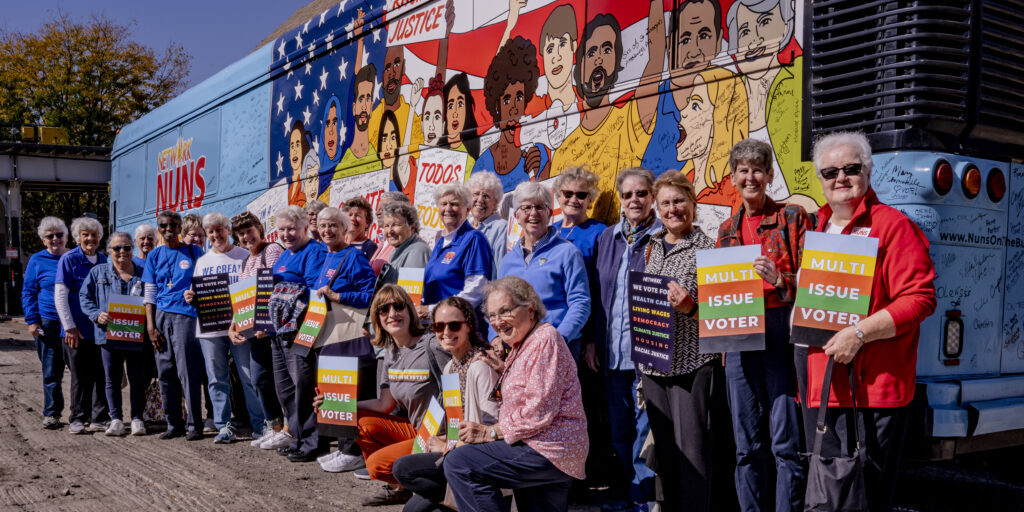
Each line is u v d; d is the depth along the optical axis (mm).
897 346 2861
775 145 3584
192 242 7047
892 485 2971
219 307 6488
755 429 3457
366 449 4699
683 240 3756
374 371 5398
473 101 5305
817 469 2852
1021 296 3699
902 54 3266
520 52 4930
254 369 6316
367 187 6398
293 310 5602
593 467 4902
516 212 4312
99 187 23250
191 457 5965
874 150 3330
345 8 6801
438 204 4895
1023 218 3695
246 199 8391
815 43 3463
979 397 3406
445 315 3850
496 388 3527
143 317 6766
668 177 3723
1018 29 3539
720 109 3811
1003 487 4938
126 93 32938
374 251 5988
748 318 3273
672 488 3723
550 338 3348
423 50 5793
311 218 6602
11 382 10367
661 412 3742
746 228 3484
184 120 10164
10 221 22156
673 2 4031
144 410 7336
